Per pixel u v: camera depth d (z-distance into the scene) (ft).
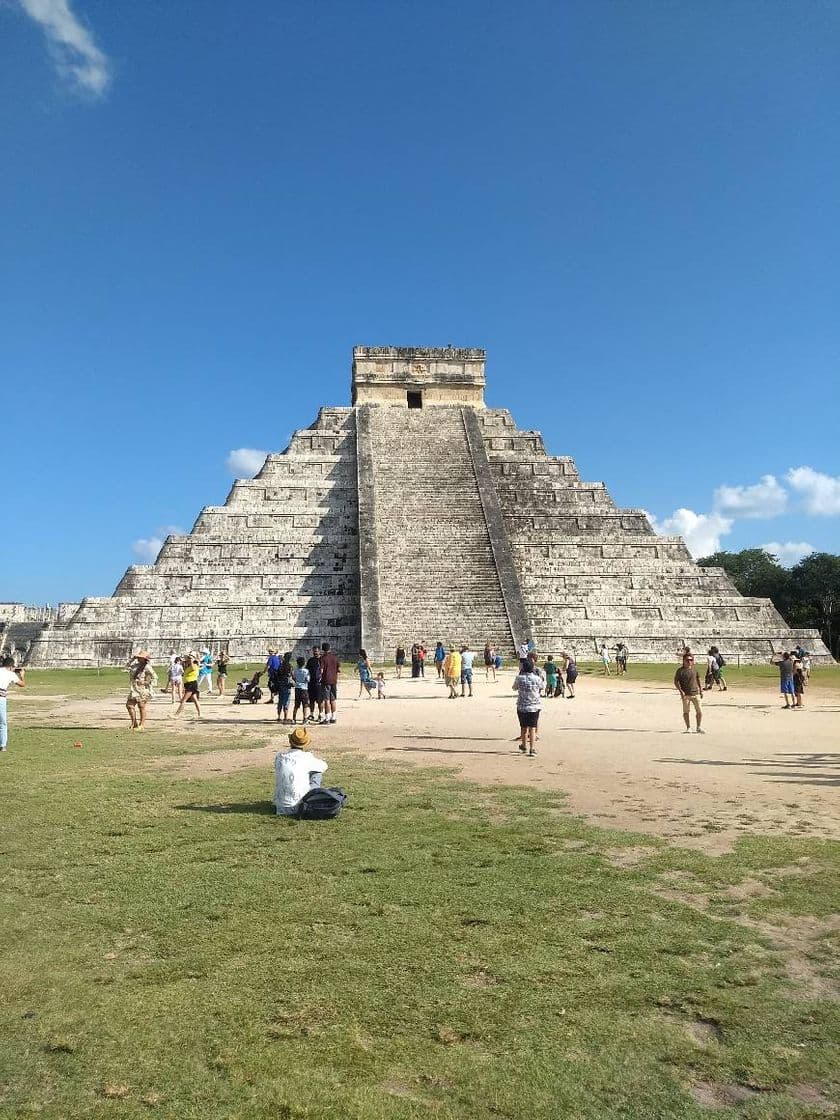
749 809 34.71
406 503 174.19
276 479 184.96
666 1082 14.87
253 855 27.91
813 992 18.22
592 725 65.72
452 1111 13.99
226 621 160.97
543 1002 17.65
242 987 18.24
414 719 71.31
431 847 28.94
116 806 35.14
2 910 22.72
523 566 172.76
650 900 23.66
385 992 18.06
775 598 279.49
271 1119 13.71
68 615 222.69
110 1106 14.01
